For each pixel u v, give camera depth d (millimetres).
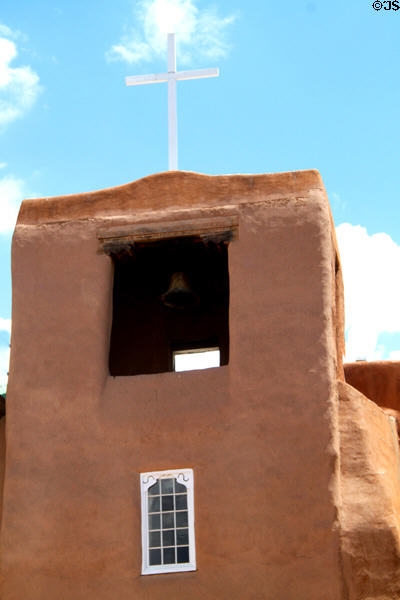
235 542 15516
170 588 15453
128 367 20250
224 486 15867
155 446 16312
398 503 16438
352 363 21422
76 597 15617
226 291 20812
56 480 16328
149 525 15953
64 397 16797
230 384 16453
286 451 15875
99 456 16391
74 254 17703
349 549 15172
